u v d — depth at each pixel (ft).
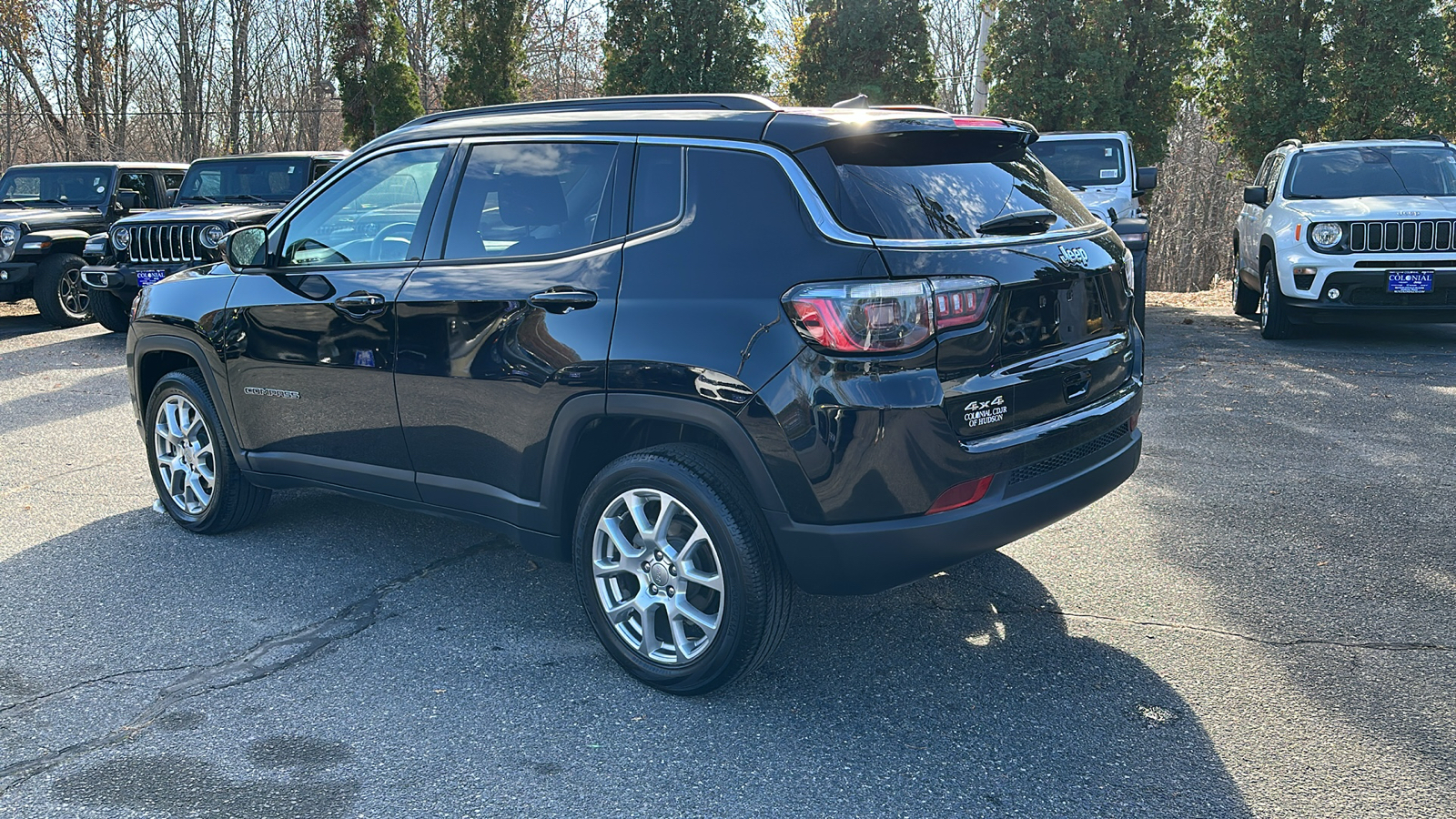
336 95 126.82
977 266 10.27
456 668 11.95
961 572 14.43
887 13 59.98
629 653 11.55
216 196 39.88
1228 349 32.94
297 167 39.73
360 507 17.81
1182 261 144.56
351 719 10.84
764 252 10.34
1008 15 57.16
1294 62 55.42
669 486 10.88
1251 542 15.38
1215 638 12.30
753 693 11.28
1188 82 58.18
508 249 12.34
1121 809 9.08
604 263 11.35
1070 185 37.37
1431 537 15.44
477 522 13.03
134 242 34.86
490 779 9.73
